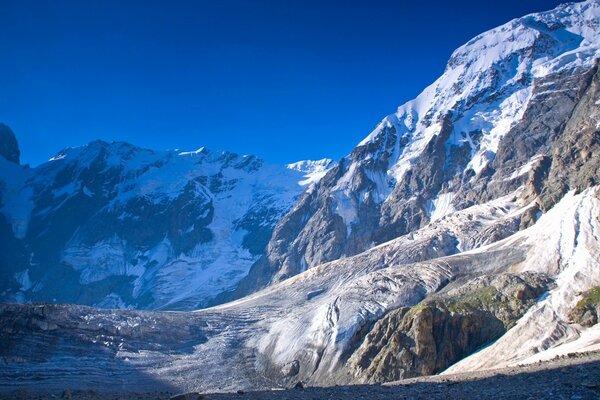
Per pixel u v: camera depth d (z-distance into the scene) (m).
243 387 133.88
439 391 35.53
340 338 139.62
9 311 150.88
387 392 37.75
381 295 152.50
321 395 38.03
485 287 137.75
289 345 150.12
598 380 31.39
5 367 133.62
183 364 147.12
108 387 129.75
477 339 121.81
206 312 185.25
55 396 43.94
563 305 115.69
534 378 37.09
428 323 125.81
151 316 169.25
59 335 149.12
